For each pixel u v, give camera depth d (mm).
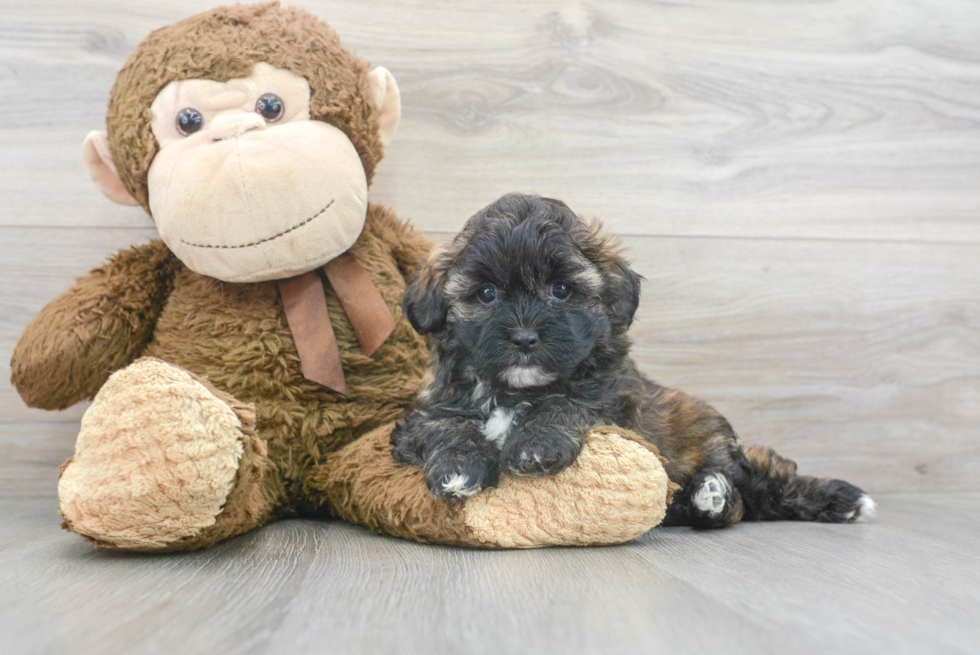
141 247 648
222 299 617
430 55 742
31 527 586
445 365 569
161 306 639
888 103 792
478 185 749
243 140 570
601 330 554
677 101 770
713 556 511
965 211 797
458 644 383
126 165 601
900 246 792
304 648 379
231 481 494
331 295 628
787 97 783
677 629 397
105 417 482
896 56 792
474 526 517
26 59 705
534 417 536
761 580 464
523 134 752
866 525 625
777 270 779
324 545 530
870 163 790
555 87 756
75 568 479
